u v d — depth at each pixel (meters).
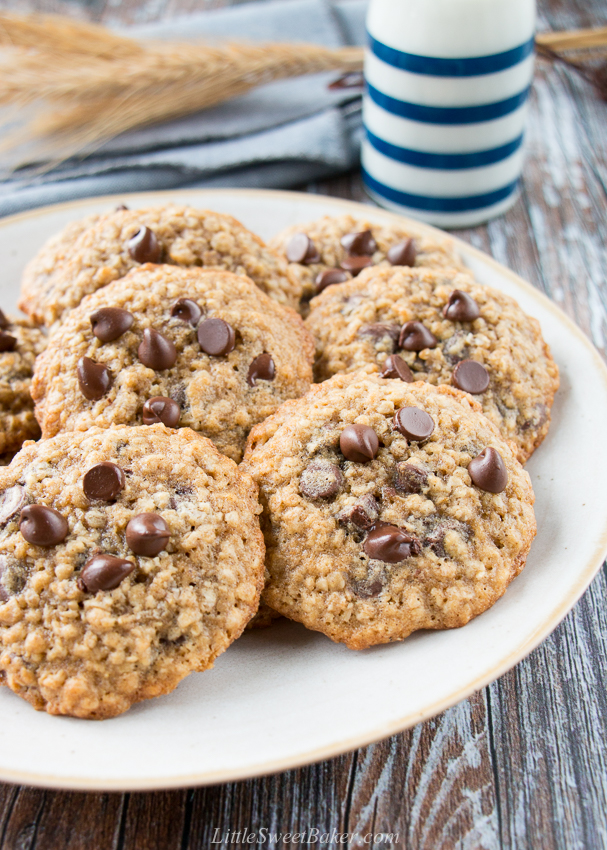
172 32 0.72
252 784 0.48
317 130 0.67
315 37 0.73
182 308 0.52
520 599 0.48
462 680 0.46
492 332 0.53
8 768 0.45
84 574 0.47
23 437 0.53
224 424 0.51
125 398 0.51
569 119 0.72
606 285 0.63
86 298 0.53
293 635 0.49
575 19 0.77
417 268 0.55
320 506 0.49
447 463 0.49
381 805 0.48
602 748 0.49
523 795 0.48
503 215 0.67
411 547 0.48
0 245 0.60
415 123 0.63
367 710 0.46
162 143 0.67
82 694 0.46
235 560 0.48
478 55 0.60
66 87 0.64
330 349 0.53
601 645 0.51
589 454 0.52
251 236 0.55
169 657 0.47
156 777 0.45
